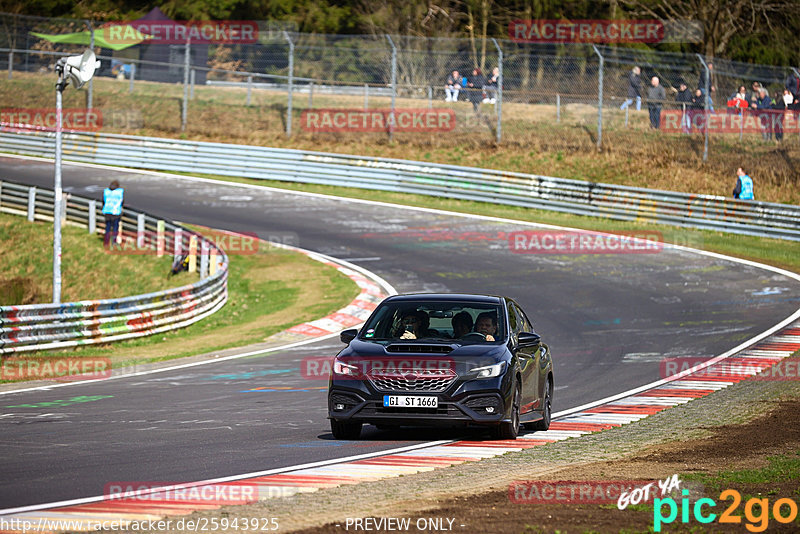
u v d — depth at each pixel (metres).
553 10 172.62
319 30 169.75
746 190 86.69
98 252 81.50
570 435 29.92
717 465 23.77
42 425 30.50
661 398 38.00
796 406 34.66
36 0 168.00
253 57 147.12
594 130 114.25
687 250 80.12
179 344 55.06
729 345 50.91
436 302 30.12
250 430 29.95
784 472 22.47
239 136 120.31
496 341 28.59
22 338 49.84
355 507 18.61
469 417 26.61
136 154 112.44
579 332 54.88
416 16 169.38
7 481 21.78
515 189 97.06
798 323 56.69
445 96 129.00
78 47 141.12
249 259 77.75
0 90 132.88
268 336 56.28
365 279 70.44
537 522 17.14
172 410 34.12
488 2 171.38
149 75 138.25
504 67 131.00
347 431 28.30
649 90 112.38
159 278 75.81
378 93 129.12
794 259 78.00
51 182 101.81
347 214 93.06
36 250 82.56
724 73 107.75
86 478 22.19
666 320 58.03
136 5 181.00
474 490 20.44
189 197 98.44
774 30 159.12
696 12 158.25
